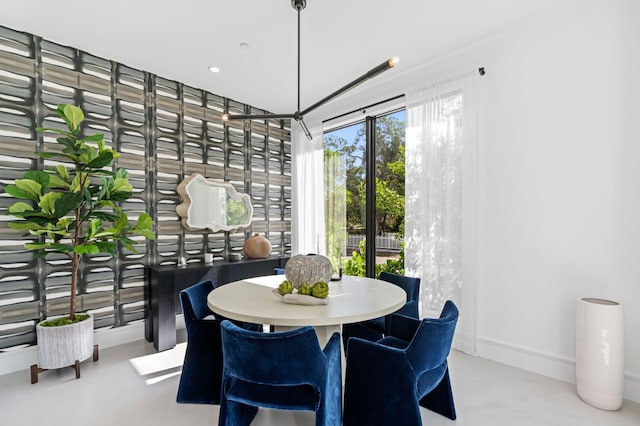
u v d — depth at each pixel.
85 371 2.46
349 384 1.67
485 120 2.74
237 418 1.63
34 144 2.60
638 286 2.03
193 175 3.53
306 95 3.85
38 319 2.59
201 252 3.70
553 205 2.37
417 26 2.47
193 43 2.73
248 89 3.69
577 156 2.27
